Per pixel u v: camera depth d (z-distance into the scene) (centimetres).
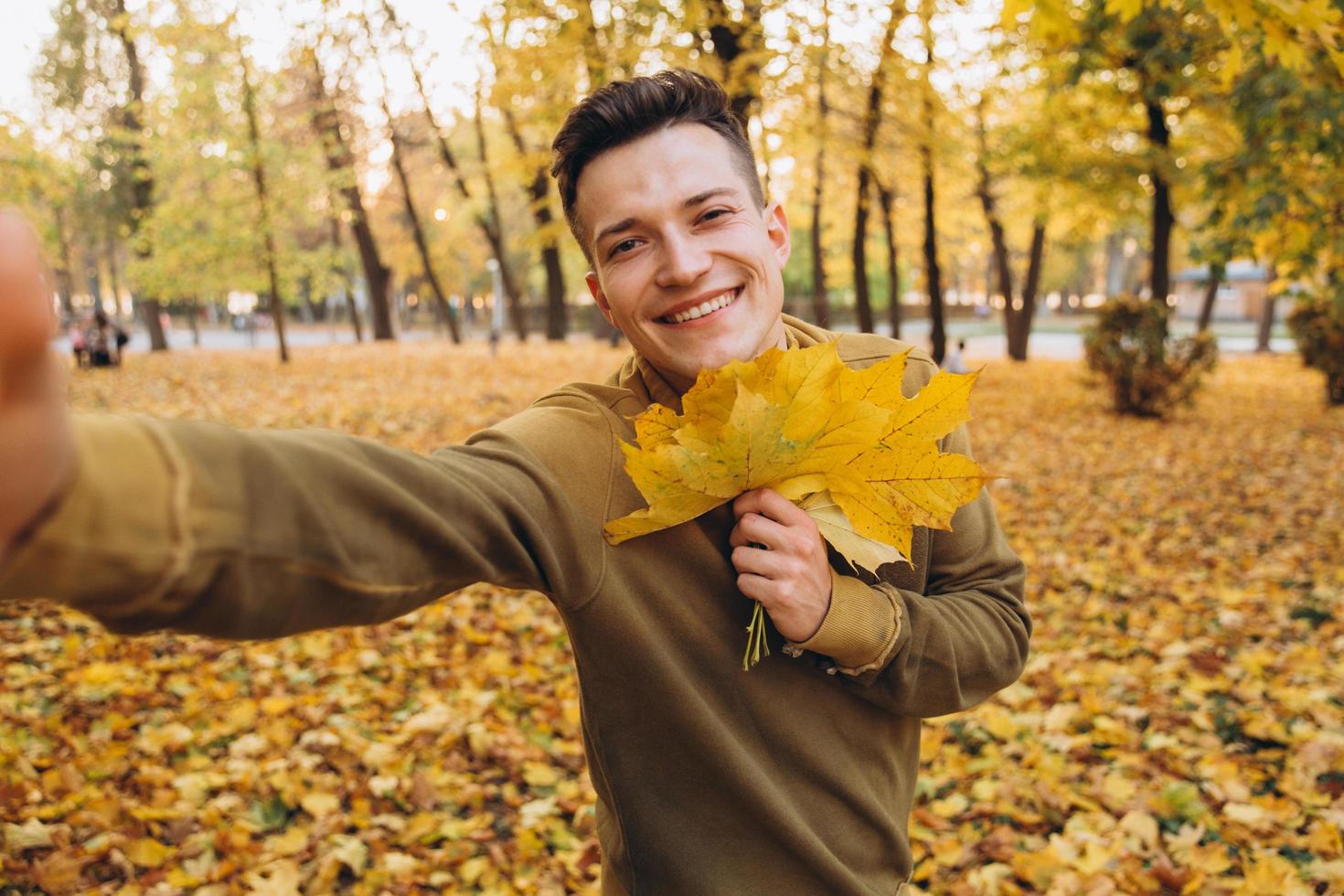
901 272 3881
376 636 471
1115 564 613
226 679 416
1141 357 1241
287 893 268
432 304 5478
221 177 1970
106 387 1545
